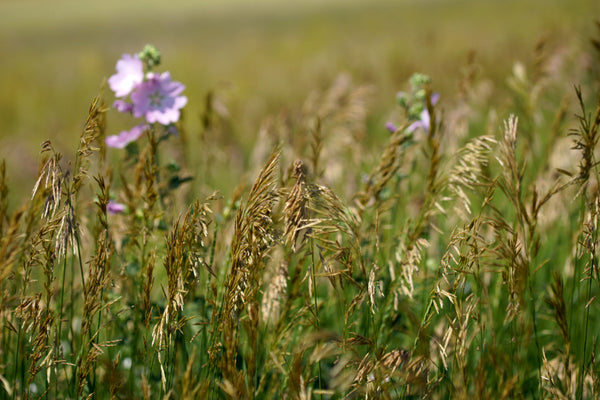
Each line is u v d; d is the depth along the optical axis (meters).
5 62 8.06
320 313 1.63
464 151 1.56
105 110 1.58
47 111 4.53
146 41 9.63
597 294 1.67
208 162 1.80
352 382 1.51
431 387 1.51
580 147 1.51
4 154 2.69
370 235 1.63
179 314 1.60
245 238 1.49
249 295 1.49
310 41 7.62
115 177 1.75
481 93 2.13
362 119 1.95
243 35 9.31
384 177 1.59
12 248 1.48
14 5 29.64
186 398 1.46
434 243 1.70
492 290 1.66
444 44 5.18
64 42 10.54
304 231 1.50
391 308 1.58
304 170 1.50
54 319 1.53
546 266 1.73
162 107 1.65
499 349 1.48
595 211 1.51
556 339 1.65
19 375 1.56
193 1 23.69
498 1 9.96
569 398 1.50
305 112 1.99
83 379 1.51
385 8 11.82
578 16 6.25
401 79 2.92
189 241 1.50
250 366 1.48
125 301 1.64
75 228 1.51
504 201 1.76
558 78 2.30
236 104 3.42
